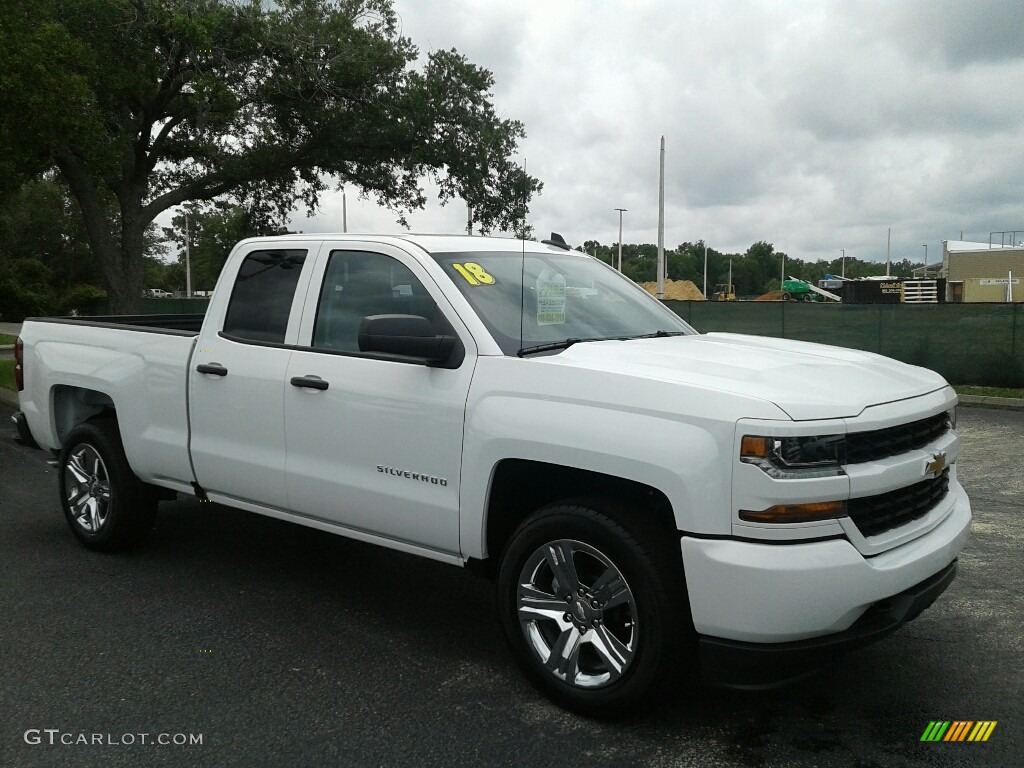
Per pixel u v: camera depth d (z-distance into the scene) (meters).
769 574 3.00
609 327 4.39
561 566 3.52
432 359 3.84
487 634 4.43
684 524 3.14
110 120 18.42
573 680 3.52
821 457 3.07
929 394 3.66
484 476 3.71
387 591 5.05
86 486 5.70
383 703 3.67
